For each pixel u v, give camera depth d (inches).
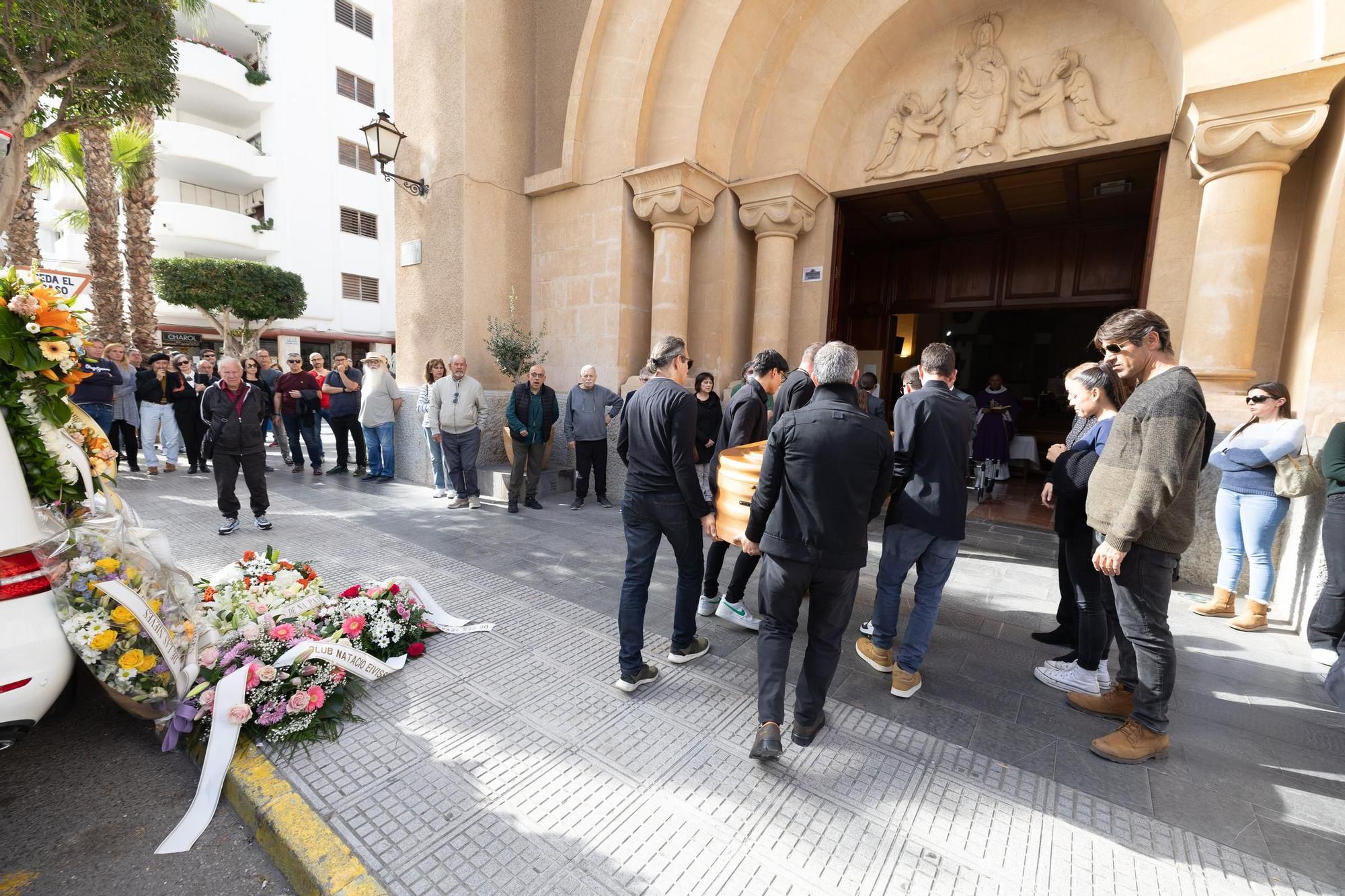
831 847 75.1
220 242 844.6
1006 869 72.2
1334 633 125.7
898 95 255.6
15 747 96.4
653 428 106.9
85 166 464.4
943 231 382.6
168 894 70.9
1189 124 176.1
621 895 67.6
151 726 103.1
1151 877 71.5
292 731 92.7
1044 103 220.1
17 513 78.2
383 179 995.3
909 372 150.5
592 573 174.2
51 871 73.2
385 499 270.4
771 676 91.0
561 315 300.8
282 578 126.9
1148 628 90.8
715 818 79.7
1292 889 69.9
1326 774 91.2
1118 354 96.0
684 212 256.1
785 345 268.8
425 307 307.0
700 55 250.8
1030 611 153.8
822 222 274.8
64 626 82.3
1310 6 154.8
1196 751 96.3
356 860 71.4
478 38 281.9
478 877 69.7
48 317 83.7
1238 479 145.0
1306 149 173.0
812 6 249.8
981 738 99.0
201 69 793.6
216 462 201.5
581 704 106.3
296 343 903.7
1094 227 352.8
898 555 112.5
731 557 197.9
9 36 231.0
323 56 909.8
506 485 267.4
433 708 103.7
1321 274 150.8
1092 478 95.8
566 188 291.3
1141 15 196.2
